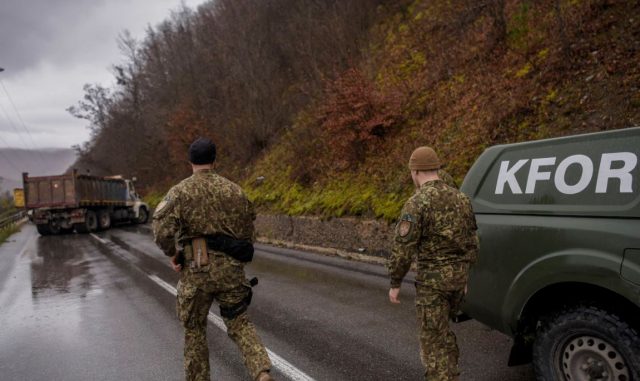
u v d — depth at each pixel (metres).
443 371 2.70
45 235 19.73
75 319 5.66
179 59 29.17
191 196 3.04
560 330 2.69
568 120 7.41
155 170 32.78
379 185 10.06
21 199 34.09
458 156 9.07
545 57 8.98
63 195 18.98
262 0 22.38
